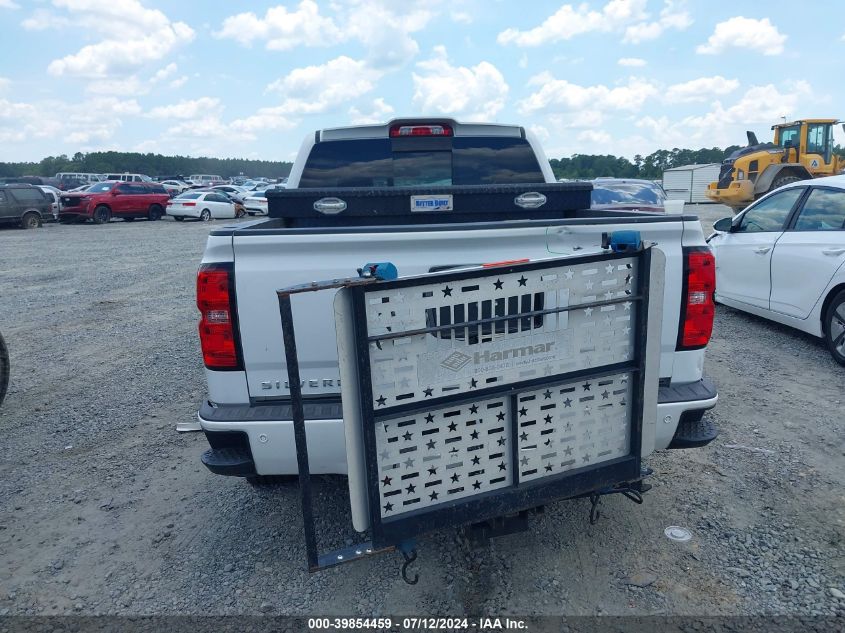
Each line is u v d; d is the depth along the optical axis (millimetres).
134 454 4812
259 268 3008
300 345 3055
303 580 3264
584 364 2816
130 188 30531
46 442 5062
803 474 4094
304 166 5254
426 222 4309
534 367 2729
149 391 6164
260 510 3938
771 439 4598
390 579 3244
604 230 3098
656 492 3957
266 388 3115
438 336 2559
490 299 2598
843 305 6004
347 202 4129
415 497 2678
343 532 3643
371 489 2568
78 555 3555
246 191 42125
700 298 3186
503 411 2744
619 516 3715
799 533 3482
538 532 3584
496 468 2787
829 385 5613
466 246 3045
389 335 2457
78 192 29406
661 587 3094
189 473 4488
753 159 22344
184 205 31000
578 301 2736
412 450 2633
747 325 7727
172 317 9406
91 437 5145
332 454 3064
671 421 3174
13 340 8203
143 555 3535
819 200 6582
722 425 4859
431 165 5273
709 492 3926
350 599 3111
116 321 9211
